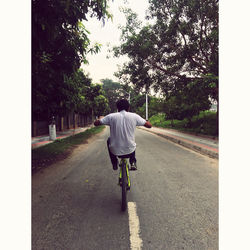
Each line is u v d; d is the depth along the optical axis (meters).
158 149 8.66
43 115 6.27
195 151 8.18
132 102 48.59
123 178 2.86
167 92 15.34
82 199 3.20
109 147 3.07
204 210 2.79
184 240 2.11
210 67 11.66
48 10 3.36
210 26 11.98
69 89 5.46
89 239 2.13
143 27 12.73
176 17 11.58
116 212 2.74
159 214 2.68
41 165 5.60
